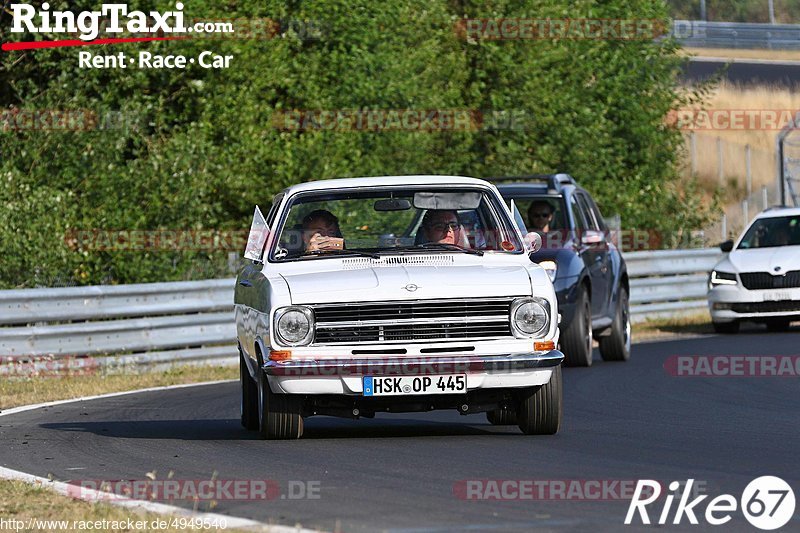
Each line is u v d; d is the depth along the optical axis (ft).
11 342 135.64
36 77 197.57
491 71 235.40
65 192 174.81
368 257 86.58
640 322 204.54
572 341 134.62
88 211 176.45
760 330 190.90
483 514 58.65
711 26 464.24
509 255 87.40
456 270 83.35
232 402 115.85
